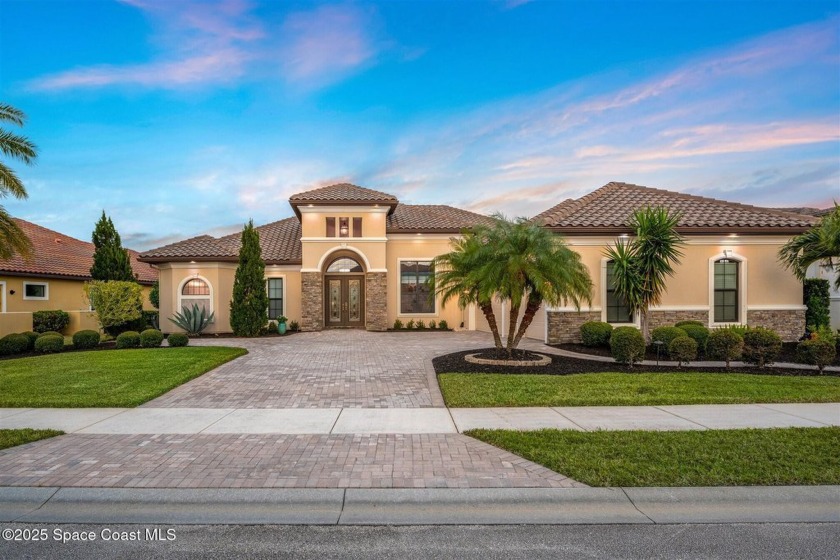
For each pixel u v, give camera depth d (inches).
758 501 167.0
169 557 135.9
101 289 642.8
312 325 788.0
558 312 587.5
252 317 725.3
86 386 348.2
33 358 478.0
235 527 152.8
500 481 181.6
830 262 537.6
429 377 387.9
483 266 427.2
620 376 377.1
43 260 864.9
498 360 434.6
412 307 828.0
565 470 189.3
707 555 135.1
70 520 157.5
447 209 981.8
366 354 515.8
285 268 834.8
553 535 147.0
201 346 582.9
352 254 812.0
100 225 797.9
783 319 611.5
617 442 221.0
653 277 533.3
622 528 151.1
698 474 184.1
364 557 135.3
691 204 665.0
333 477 185.8
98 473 189.8
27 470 192.5
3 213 533.3
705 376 376.8
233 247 831.1
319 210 789.2
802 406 290.4
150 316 853.8
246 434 242.1
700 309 603.2
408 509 163.8
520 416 271.6
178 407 299.0
